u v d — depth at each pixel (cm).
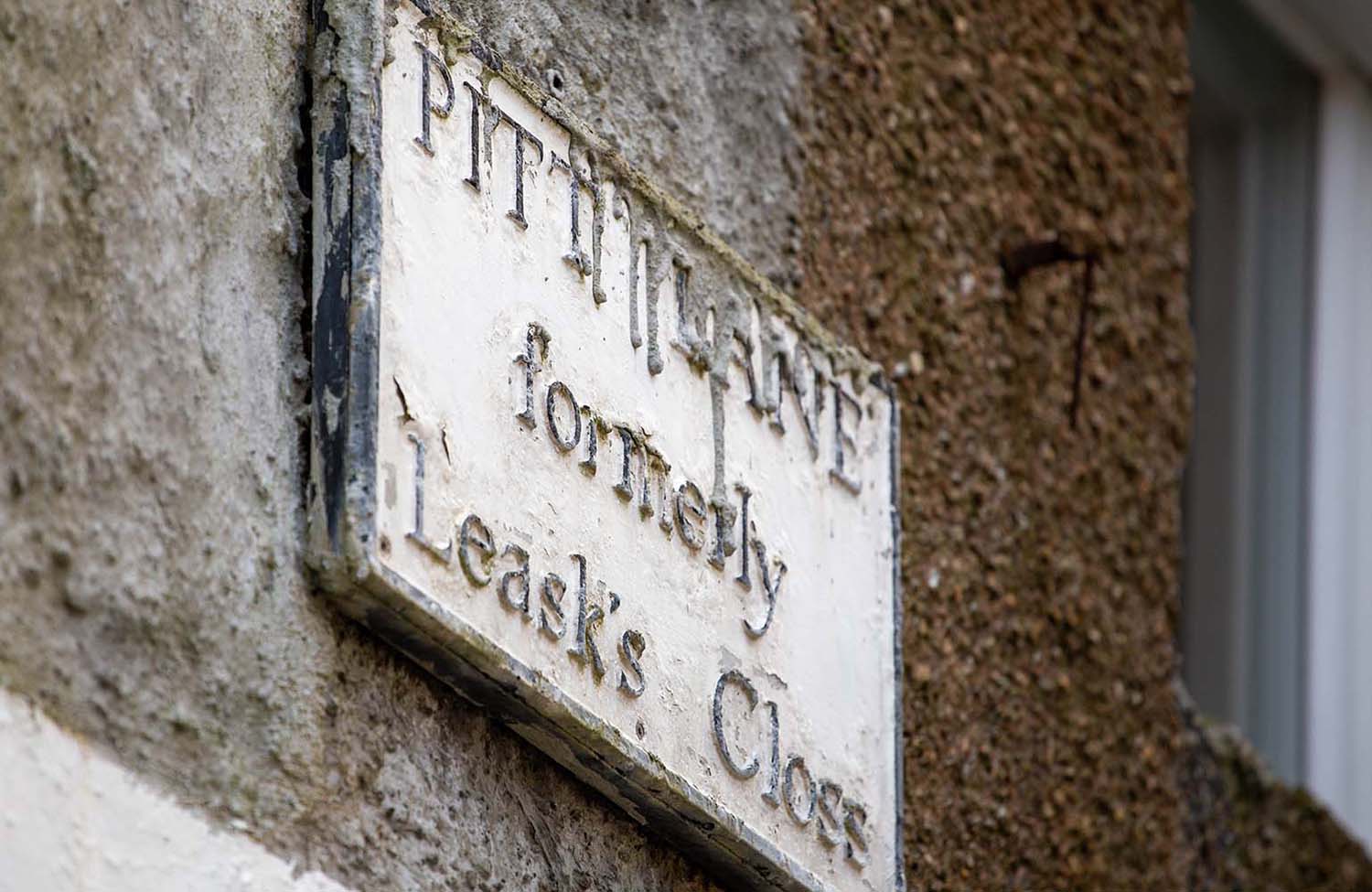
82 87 224
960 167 374
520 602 247
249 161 239
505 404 251
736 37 330
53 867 205
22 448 211
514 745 257
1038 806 358
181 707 220
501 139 260
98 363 220
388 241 241
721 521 282
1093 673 379
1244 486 620
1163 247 425
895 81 363
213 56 238
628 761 258
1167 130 434
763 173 329
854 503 310
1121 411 402
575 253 267
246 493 230
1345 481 627
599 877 264
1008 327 377
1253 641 614
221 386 230
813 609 296
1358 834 606
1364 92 647
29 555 210
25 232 215
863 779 299
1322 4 621
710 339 287
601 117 297
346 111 244
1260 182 638
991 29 392
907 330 353
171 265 229
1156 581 401
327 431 235
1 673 205
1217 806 425
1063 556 377
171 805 217
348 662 237
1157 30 439
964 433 361
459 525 242
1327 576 618
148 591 219
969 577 354
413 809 241
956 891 336
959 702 345
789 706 288
